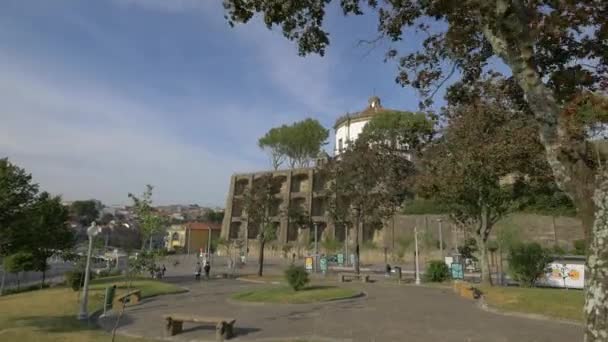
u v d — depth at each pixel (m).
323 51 9.70
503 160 19.92
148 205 21.39
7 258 29.97
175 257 74.75
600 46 8.67
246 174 79.88
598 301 4.07
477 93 11.89
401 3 9.70
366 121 78.38
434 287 24.73
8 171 30.12
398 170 33.31
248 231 75.50
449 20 9.41
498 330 12.04
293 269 21.55
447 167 21.86
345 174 34.31
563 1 7.93
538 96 6.09
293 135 86.69
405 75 11.05
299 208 48.03
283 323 13.98
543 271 22.55
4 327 13.46
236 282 32.50
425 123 19.83
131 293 19.86
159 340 12.10
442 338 11.16
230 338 12.02
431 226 51.09
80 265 27.86
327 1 9.09
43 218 32.25
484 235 23.05
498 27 6.41
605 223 4.24
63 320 15.02
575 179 5.20
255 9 8.77
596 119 6.64
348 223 36.41
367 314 15.16
